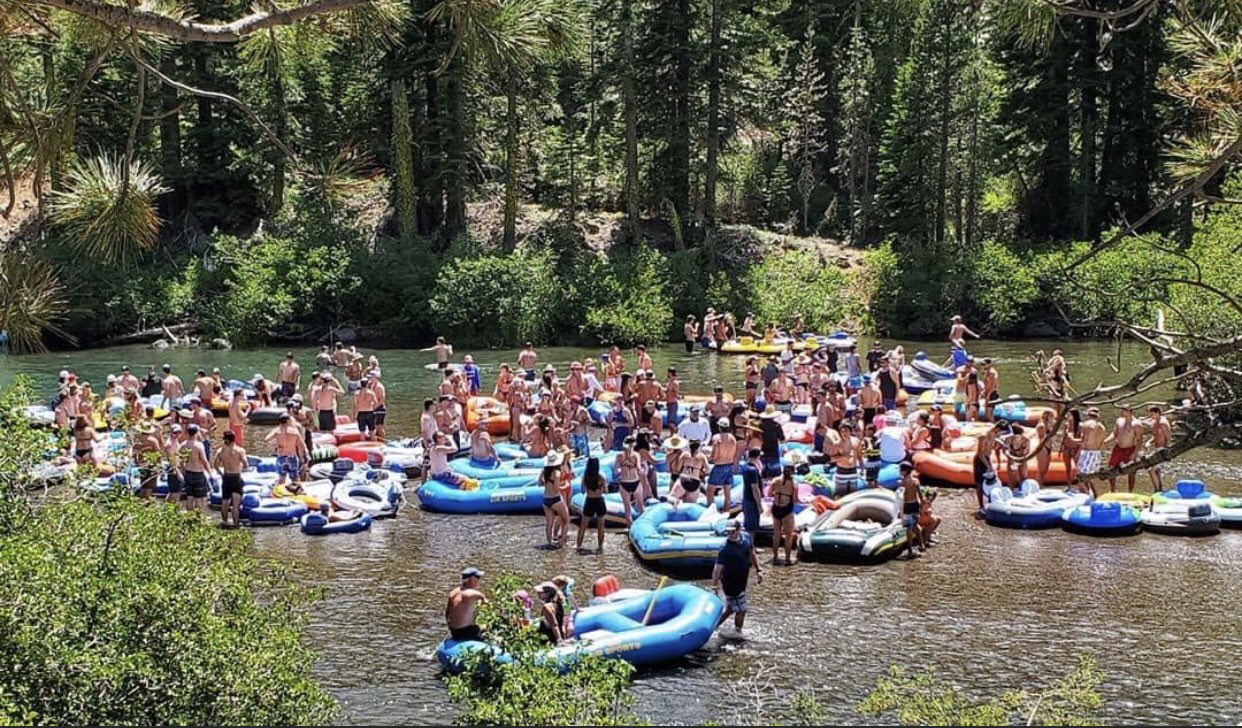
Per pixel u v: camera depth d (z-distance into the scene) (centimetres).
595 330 4222
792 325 4359
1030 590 1466
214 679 755
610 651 1191
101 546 843
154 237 650
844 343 3691
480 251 4381
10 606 720
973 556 1627
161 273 4341
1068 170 4706
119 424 1709
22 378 1032
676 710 1109
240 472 1794
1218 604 1397
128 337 4150
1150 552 1630
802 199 5344
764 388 2881
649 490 1834
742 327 4178
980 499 1853
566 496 1750
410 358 3809
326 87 4022
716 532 1633
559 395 2309
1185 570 1541
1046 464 1953
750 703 1120
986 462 1845
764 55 5516
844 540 1602
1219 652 1239
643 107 4716
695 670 1213
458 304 4169
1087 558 1606
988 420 2511
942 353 3897
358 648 1273
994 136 4672
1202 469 2089
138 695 735
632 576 1543
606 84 4619
